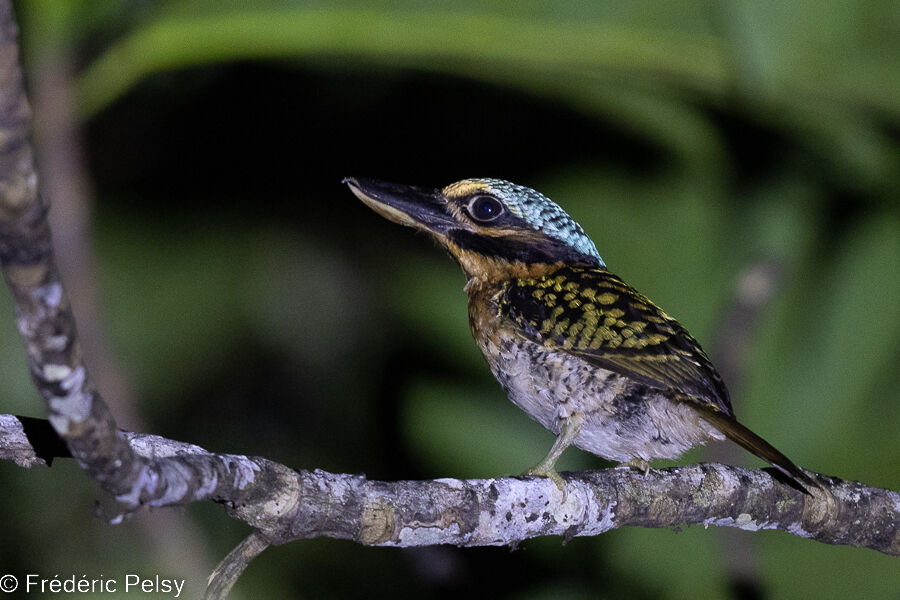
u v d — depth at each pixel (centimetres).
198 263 1371
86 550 1133
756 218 1152
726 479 775
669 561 988
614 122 1147
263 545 623
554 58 1018
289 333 1380
